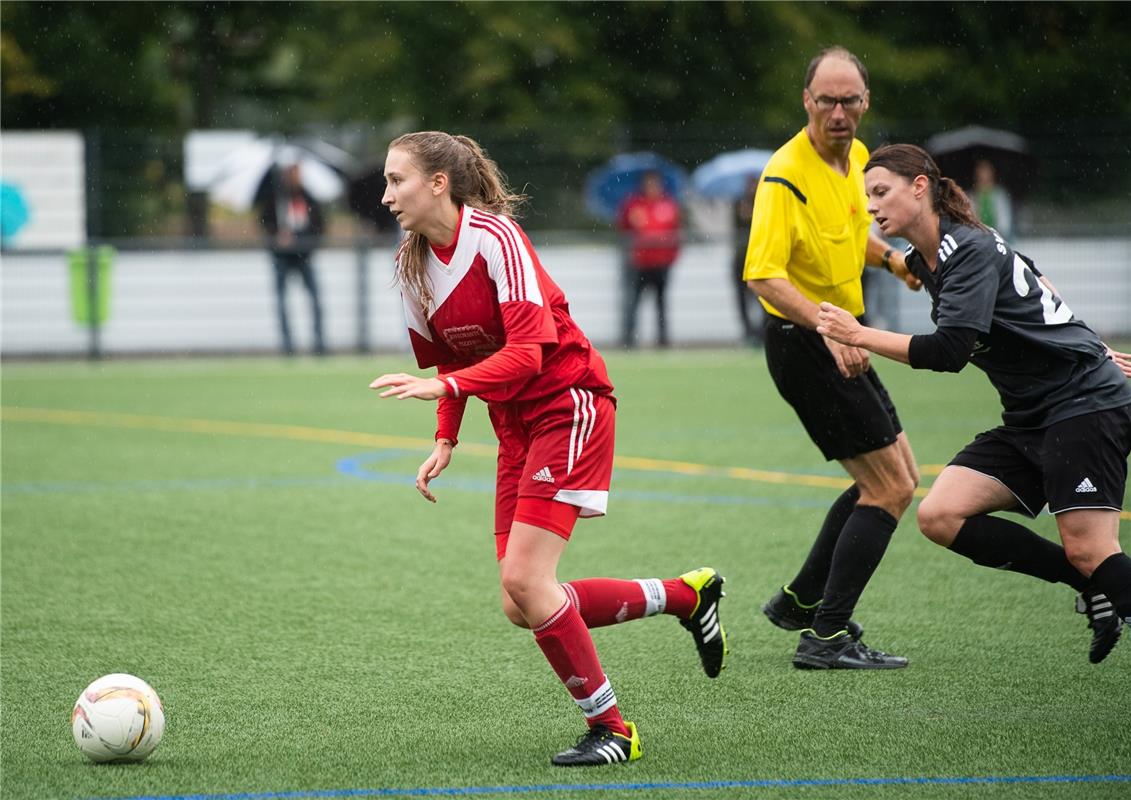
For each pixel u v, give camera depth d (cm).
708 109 9494
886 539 1814
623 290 7025
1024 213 7350
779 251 1820
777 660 1850
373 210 7719
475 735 1537
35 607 2145
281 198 7012
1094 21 10038
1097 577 1537
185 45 10225
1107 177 7338
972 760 1437
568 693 1697
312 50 10062
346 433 4234
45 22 9762
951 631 1980
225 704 1655
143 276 7075
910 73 9756
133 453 3822
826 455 1842
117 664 1833
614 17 9394
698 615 1586
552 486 1428
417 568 2420
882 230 1625
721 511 2927
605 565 2444
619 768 1423
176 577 2352
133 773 1409
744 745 1495
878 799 1327
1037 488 1645
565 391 1444
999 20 10019
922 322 6675
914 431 4059
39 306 6875
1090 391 1552
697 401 4959
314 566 2438
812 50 9556
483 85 9200
